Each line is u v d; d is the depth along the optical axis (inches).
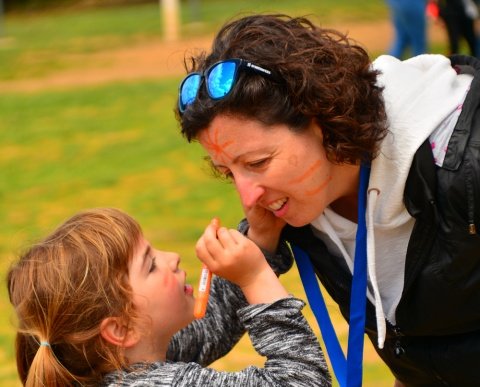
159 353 166.6
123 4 2060.8
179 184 567.2
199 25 1366.9
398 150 148.3
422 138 146.5
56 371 158.7
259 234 170.4
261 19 153.3
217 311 178.9
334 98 144.4
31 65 1112.2
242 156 146.7
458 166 144.6
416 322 161.8
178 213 504.7
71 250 162.1
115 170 616.7
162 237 462.9
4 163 661.9
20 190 585.3
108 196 554.3
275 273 175.0
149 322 162.9
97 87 940.0
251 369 157.0
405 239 157.6
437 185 146.9
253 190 148.5
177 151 655.1
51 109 844.6
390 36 1055.6
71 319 158.4
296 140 146.2
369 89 149.3
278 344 156.2
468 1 688.4
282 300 157.8
